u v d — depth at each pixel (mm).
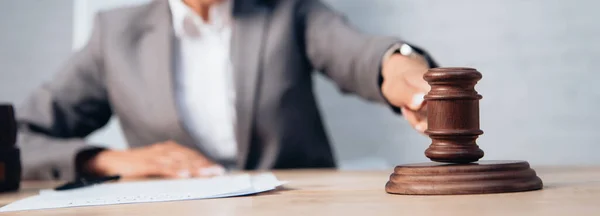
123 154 1350
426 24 2164
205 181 911
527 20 2135
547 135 2143
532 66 2143
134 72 1710
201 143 1749
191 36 1742
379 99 1357
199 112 1743
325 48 1656
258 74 1650
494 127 2170
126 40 1738
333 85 2160
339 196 636
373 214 479
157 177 1258
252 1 1726
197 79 1743
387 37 1317
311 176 1023
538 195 563
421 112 1003
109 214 559
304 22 1718
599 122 2115
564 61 2127
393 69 1133
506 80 2154
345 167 2027
